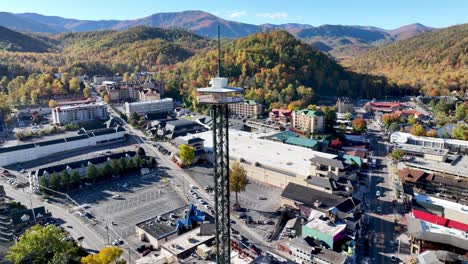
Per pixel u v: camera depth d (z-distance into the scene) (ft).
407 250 408.87
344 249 397.19
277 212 507.30
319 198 499.51
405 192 528.63
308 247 386.93
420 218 465.88
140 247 416.46
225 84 285.64
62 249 366.02
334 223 428.56
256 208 520.42
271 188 597.11
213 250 386.73
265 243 427.33
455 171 629.10
